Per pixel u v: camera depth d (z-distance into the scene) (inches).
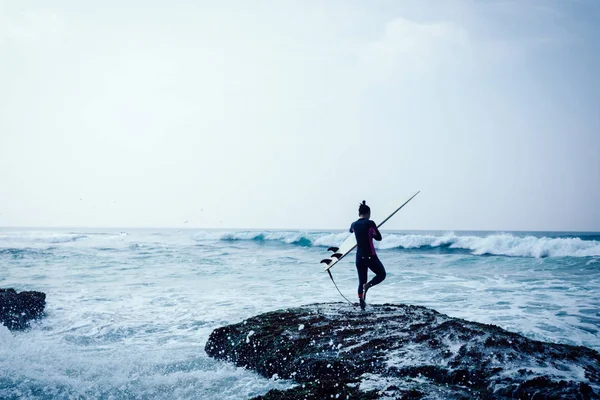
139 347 226.1
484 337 164.1
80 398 151.1
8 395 149.9
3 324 258.4
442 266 647.8
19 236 1584.6
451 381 138.3
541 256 757.3
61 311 319.3
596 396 116.3
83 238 1676.9
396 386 129.6
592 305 327.6
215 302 353.7
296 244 1259.8
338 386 134.7
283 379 172.9
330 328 201.9
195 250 1003.3
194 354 212.7
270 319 231.1
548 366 137.6
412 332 183.5
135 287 442.6
